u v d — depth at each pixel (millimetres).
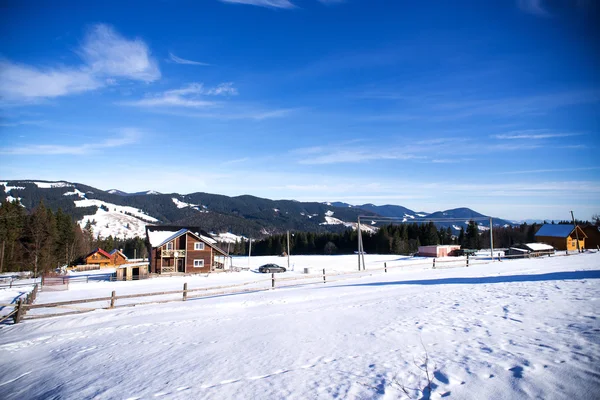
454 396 5293
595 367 5750
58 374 8875
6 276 60438
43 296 30750
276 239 131875
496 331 8633
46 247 66625
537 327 8633
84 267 79000
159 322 14438
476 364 6461
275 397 5938
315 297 18812
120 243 158250
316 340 9523
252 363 7949
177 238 55531
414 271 36531
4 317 16281
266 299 19078
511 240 119750
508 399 5066
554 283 16906
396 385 5891
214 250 57688
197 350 9617
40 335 13977
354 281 28484
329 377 6594
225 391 6414
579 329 8055
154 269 54469
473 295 15062
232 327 12359
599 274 19953
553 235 73812
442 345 7918
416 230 125188
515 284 17906
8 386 8648
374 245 120812
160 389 6871
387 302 15023
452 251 75438
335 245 126938
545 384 5363
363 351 8070
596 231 75188
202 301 20172
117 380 7781
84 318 16766
